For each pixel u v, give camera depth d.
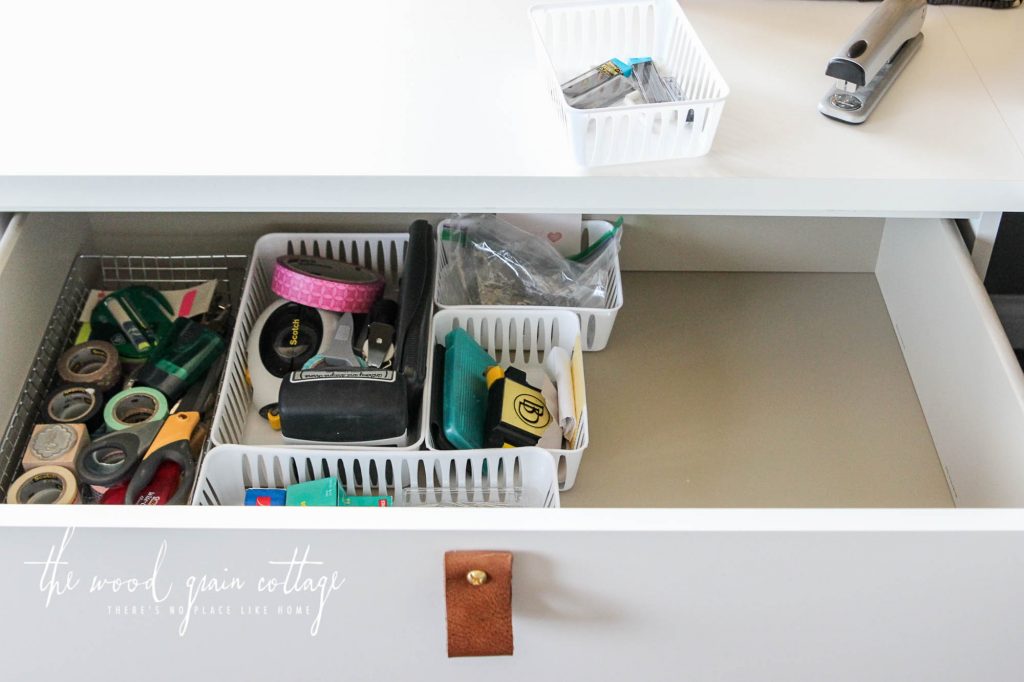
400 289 1.10
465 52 0.96
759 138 0.87
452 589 0.75
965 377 0.96
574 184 0.84
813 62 0.95
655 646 0.83
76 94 0.90
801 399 1.08
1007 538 0.72
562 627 0.81
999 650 0.84
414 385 0.98
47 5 1.01
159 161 0.84
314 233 1.16
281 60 0.94
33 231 1.02
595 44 0.97
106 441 0.97
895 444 1.04
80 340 1.09
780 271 1.23
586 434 0.97
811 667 0.86
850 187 0.84
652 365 1.11
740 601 0.78
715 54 0.96
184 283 1.21
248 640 0.82
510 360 1.11
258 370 1.05
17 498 0.94
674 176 0.83
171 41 0.96
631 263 1.22
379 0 1.02
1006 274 1.28
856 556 0.74
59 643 0.82
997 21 1.01
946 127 0.88
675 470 1.01
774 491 0.99
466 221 1.14
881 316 1.17
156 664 0.84
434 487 0.99
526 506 0.96
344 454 0.93
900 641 0.83
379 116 0.88
